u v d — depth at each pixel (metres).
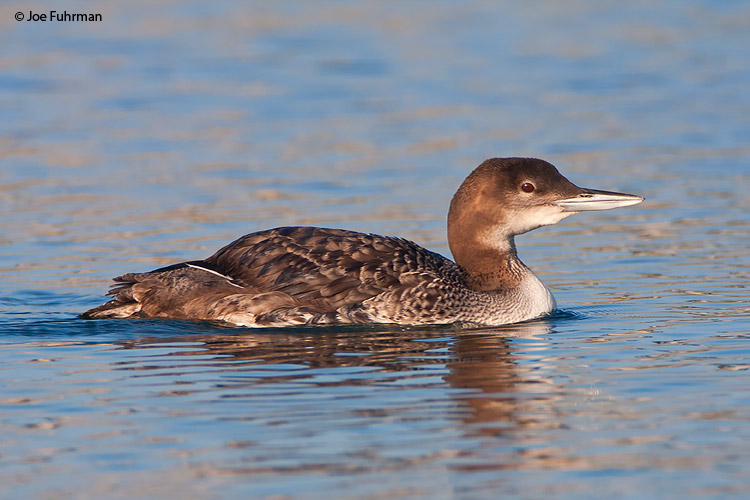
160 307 12.16
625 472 7.85
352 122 22.98
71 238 15.87
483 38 30.89
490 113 23.70
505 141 21.41
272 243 12.17
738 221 16.50
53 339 11.36
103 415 9.01
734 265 14.30
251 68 27.48
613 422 8.80
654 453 8.17
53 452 8.26
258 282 11.94
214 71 27.17
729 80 26.39
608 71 27.42
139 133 22.11
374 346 11.06
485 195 12.41
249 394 9.51
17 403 9.32
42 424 8.82
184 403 9.27
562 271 14.45
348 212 17.11
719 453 8.15
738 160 20.06
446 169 19.66
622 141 21.52
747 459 8.03
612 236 16.16
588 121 23.00
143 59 28.12
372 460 8.05
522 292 12.36
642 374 10.02
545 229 16.89
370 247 12.18
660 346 10.95
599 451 8.23
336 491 7.52
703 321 11.88
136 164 20.02
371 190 18.39
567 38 30.94
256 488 7.58
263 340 11.29
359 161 20.23
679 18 33.47
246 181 18.98
